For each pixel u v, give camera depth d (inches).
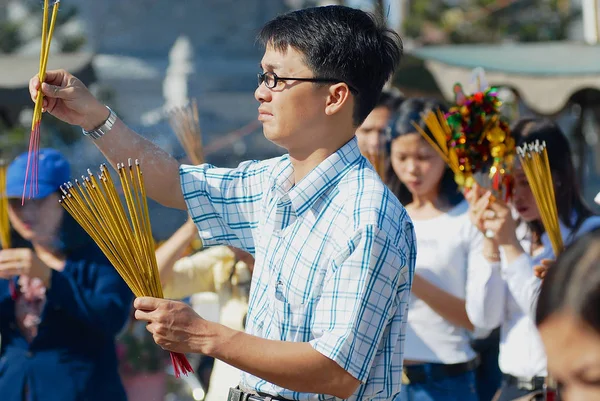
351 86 123.1
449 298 187.2
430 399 190.1
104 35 788.0
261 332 125.1
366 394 121.9
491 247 179.3
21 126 439.5
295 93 122.3
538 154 166.2
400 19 657.0
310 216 122.6
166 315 115.3
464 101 183.5
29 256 184.5
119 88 759.7
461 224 191.2
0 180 198.2
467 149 181.5
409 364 191.0
